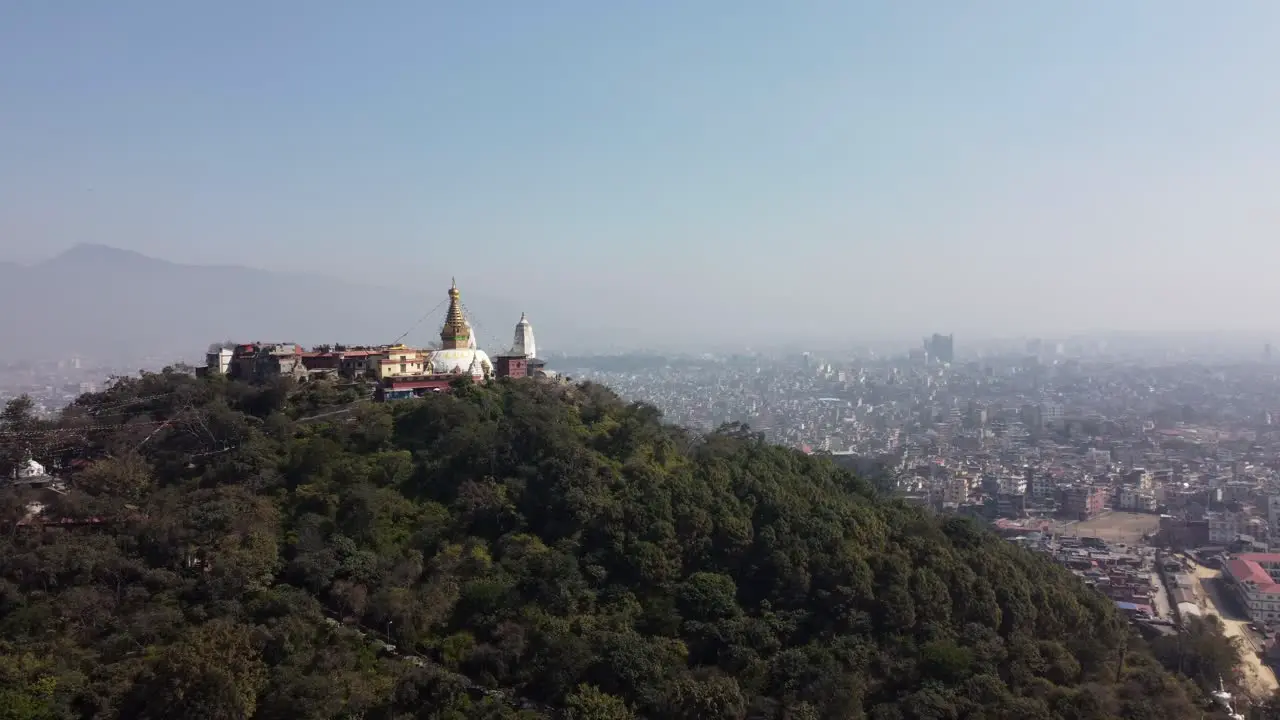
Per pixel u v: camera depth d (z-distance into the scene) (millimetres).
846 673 128125
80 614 116562
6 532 132875
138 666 107125
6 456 159625
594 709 109312
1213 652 182000
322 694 105438
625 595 133375
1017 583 159375
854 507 163625
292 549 132500
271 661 111125
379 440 161000
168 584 123812
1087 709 129625
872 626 139875
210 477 152500
